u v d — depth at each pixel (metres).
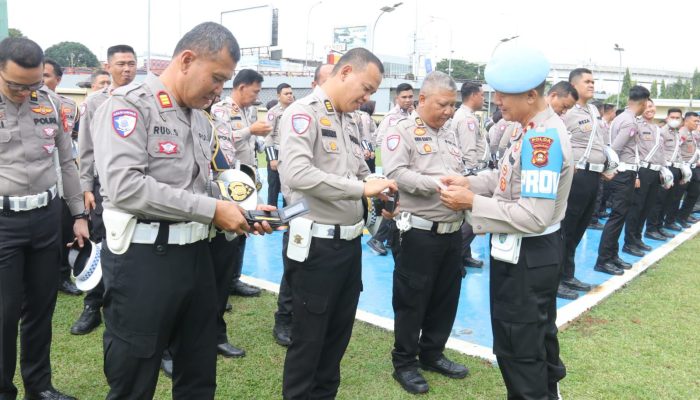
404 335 3.38
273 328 4.18
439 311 3.54
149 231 2.05
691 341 4.16
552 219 2.56
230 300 4.84
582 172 5.20
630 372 3.63
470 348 3.96
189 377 2.34
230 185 2.35
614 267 6.19
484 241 7.89
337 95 2.78
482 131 6.20
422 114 3.42
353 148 2.97
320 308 2.72
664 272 6.20
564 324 4.41
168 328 2.15
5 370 2.81
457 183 3.04
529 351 2.54
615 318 4.64
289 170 2.59
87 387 3.28
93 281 2.32
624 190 6.01
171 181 2.09
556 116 2.50
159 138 2.05
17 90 2.76
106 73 5.71
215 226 2.33
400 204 3.31
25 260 2.97
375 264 6.39
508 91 2.42
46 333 3.04
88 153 4.03
